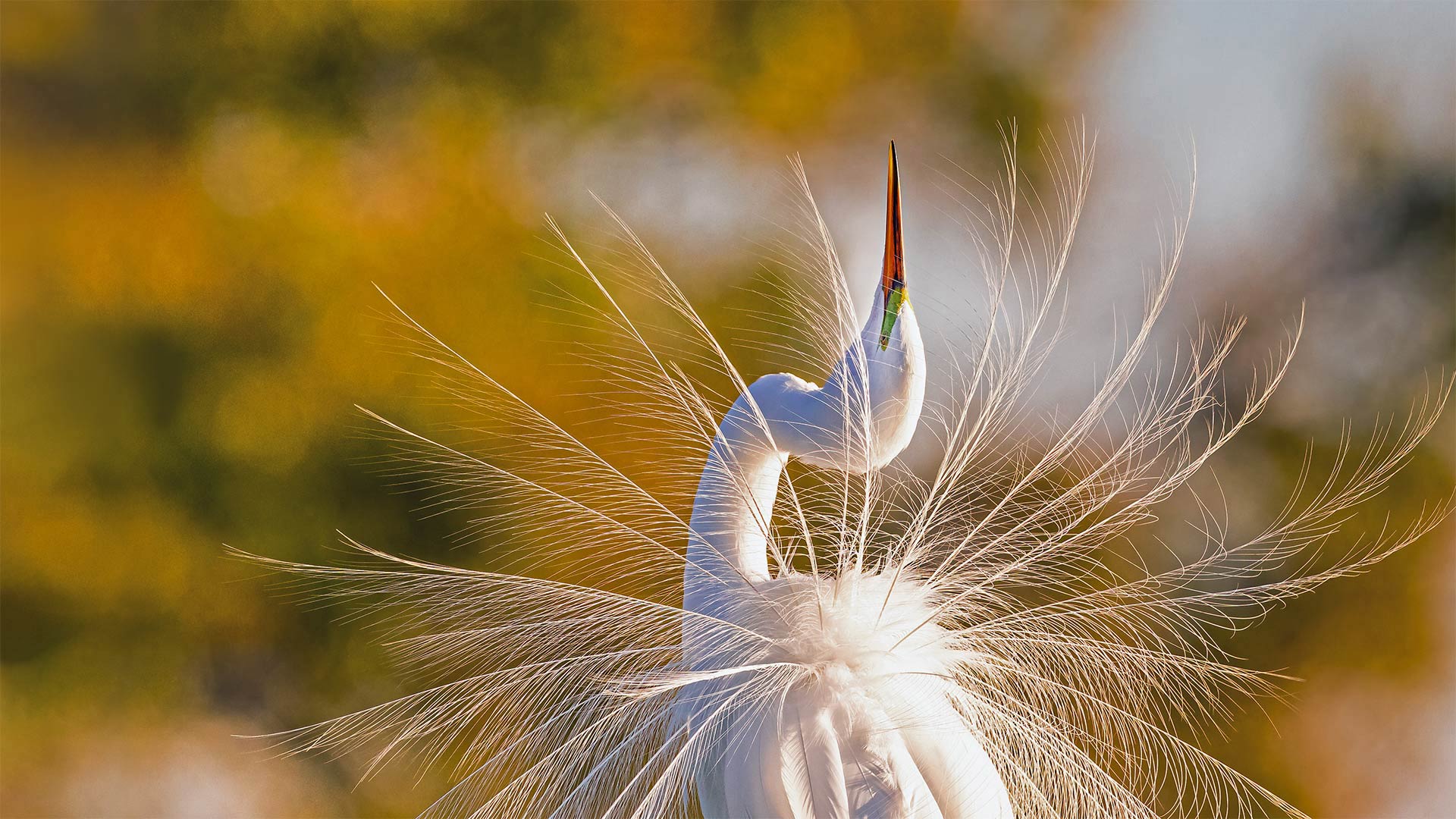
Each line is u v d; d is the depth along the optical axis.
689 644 4.40
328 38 15.75
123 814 14.36
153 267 15.02
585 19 16.52
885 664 4.21
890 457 4.39
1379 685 14.98
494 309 14.16
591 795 4.71
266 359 14.70
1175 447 5.29
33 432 14.73
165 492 14.67
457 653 5.27
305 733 13.21
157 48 15.58
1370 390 16.00
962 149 17.23
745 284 11.34
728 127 16.92
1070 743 4.71
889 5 17.39
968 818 4.01
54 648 14.88
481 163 15.73
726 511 4.52
